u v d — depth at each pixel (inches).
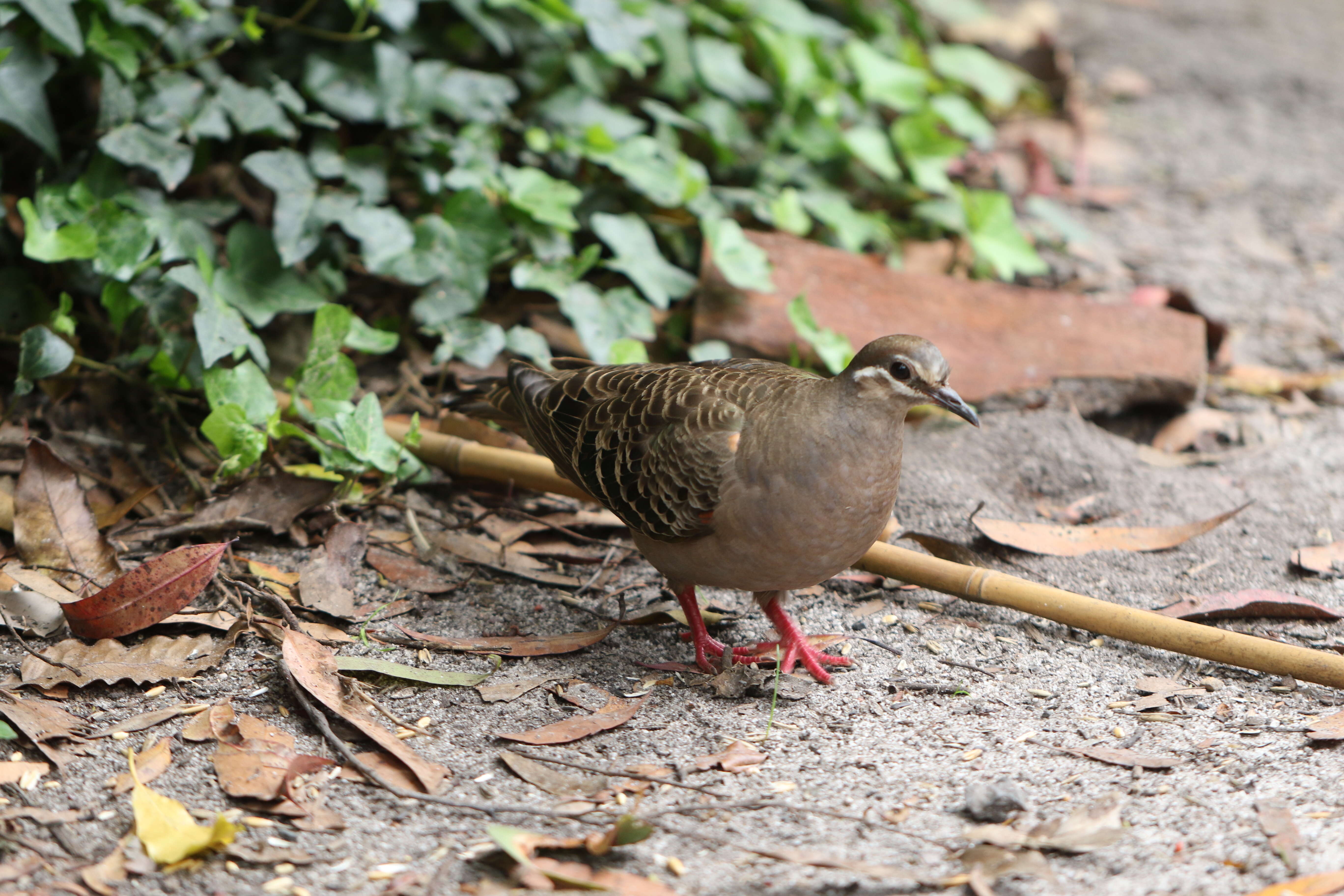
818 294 361.1
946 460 321.1
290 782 202.4
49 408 306.5
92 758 208.8
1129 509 310.2
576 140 369.7
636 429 241.9
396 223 324.5
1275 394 370.9
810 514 220.4
